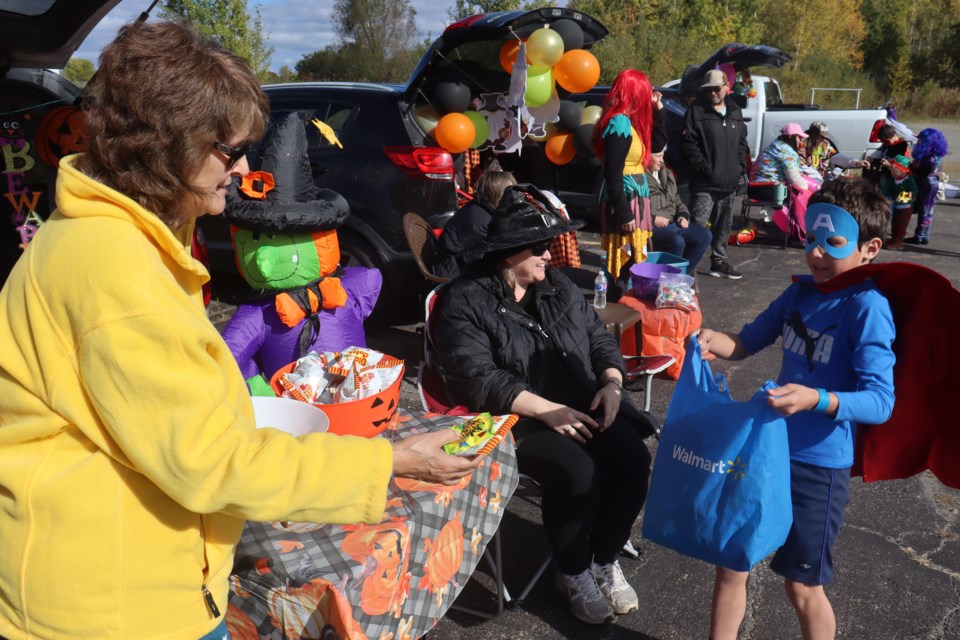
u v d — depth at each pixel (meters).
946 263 8.68
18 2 3.67
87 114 1.18
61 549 1.16
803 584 2.21
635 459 2.73
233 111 1.20
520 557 3.10
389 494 1.94
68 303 1.11
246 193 2.83
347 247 5.39
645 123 5.58
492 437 1.88
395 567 1.72
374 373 2.29
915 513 3.54
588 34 5.54
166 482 1.13
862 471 2.29
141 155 1.16
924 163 9.46
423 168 5.07
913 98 35.50
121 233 1.14
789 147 9.09
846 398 1.96
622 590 2.77
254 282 2.99
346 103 5.47
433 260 4.79
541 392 2.82
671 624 2.76
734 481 2.01
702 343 2.33
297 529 1.74
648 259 5.63
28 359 1.14
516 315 2.76
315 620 1.59
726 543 2.04
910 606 2.88
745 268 8.20
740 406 2.00
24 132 3.88
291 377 2.38
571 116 5.89
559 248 5.20
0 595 1.21
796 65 34.88
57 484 1.15
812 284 2.24
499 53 5.26
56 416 1.15
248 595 1.66
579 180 8.84
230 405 1.26
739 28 33.69
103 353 1.09
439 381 2.95
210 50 1.21
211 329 1.21
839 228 2.09
